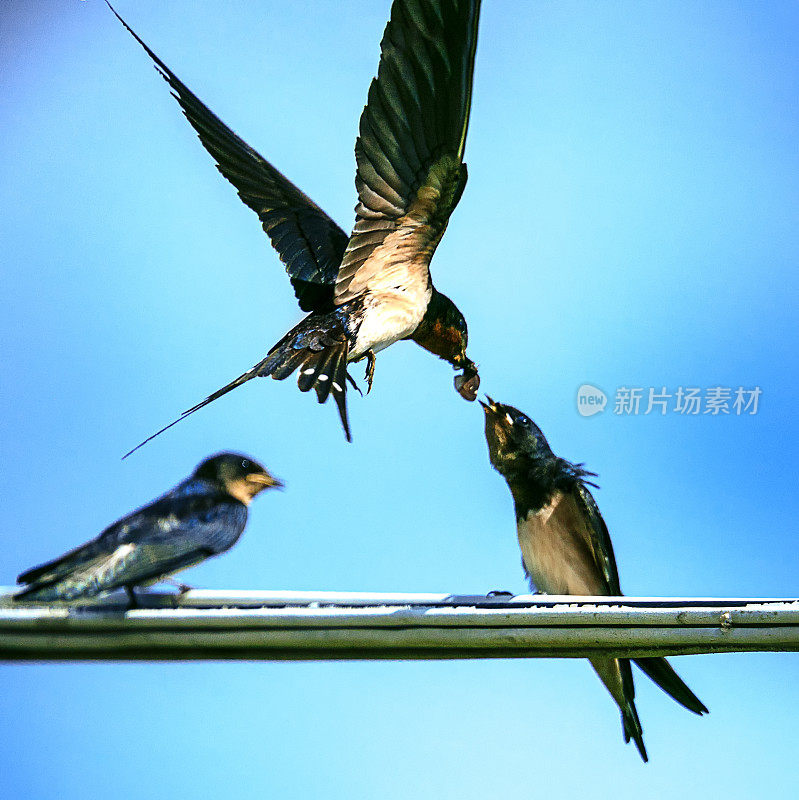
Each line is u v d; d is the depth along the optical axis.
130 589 7.39
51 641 6.72
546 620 7.88
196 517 8.02
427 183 9.90
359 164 9.90
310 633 7.26
